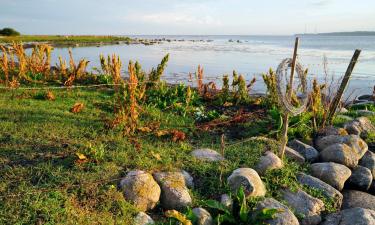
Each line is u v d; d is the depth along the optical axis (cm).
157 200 207
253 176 231
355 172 281
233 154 271
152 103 381
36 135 260
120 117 290
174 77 802
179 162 245
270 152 275
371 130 357
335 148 290
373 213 216
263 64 1164
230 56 1541
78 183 203
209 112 360
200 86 454
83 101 374
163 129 305
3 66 420
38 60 496
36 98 373
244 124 344
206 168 242
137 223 185
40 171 210
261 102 416
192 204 209
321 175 264
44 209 179
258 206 212
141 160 236
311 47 2628
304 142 321
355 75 911
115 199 196
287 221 202
